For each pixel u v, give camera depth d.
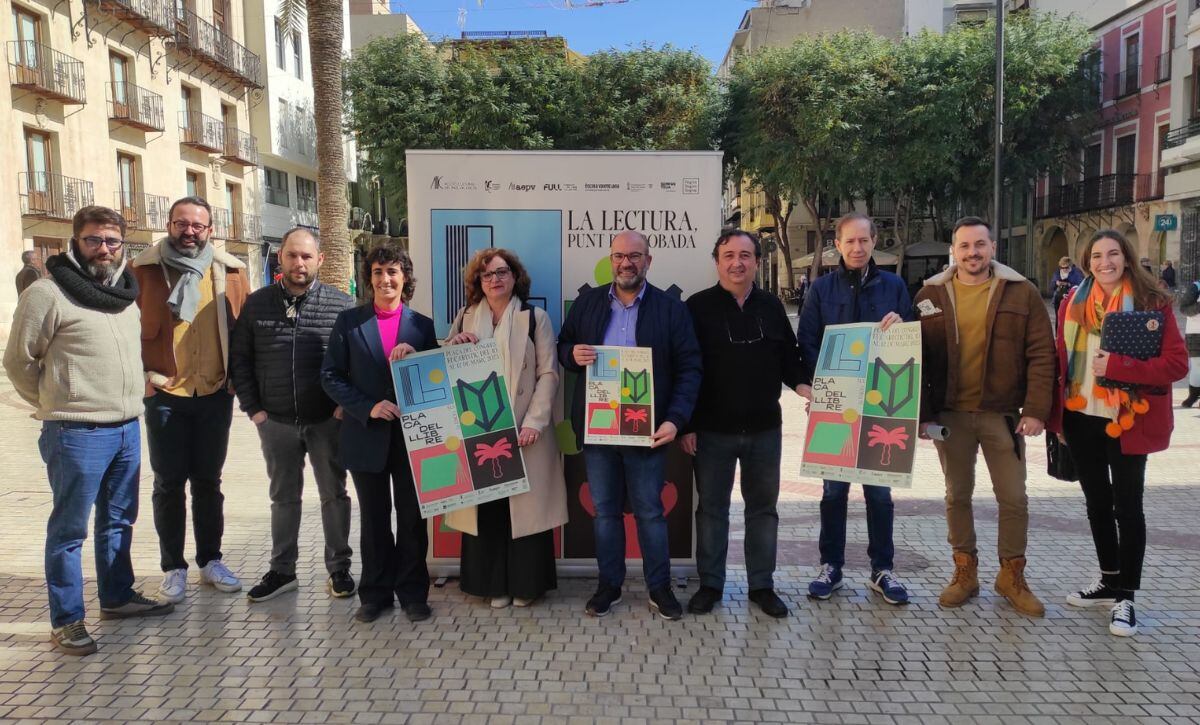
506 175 4.43
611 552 4.06
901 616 4.01
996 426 4.04
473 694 3.24
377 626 3.92
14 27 17.91
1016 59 23.77
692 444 4.12
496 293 4.03
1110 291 3.87
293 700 3.19
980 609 4.09
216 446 4.32
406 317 4.09
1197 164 23.42
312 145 34.06
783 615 3.99
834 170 24.41
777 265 40.69
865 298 4.16
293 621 3.97
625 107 25.67
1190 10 23.59
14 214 17.61
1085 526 5.41
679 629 3.87
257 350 4.18
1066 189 30.75
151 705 3.15
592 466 4.03
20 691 3.25
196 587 4.43
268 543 5.19
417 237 4.46
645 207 4.46
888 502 4.25
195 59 25.31
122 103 21.81
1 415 10.21
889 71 23.94
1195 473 6.78
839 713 3.09
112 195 21.17
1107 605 4.09
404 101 25.30
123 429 3.80
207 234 4.21
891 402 3.96
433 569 4.59
